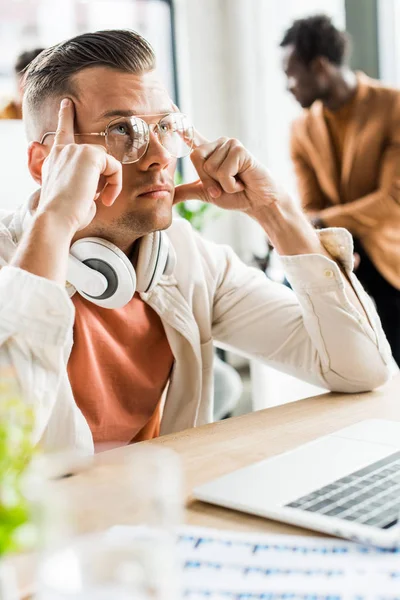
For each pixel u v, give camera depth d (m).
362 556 0.67
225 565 0.66
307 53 2.93
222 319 1.59
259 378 3.65
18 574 0.62
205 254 1.58
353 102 3.00
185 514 0.79
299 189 3.25
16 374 0.97
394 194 2.97
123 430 1.39
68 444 1.20
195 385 1.48
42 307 0.99
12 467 0.49
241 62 4.63
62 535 0.47
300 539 0.71
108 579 0.46
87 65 1.30
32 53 2.76
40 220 1.08
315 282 1.42
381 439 1.00
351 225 3.03
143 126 1.28
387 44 3.86
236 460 0.97
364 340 1.40
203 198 1.51
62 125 1.29
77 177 1.13
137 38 1.34
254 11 4.49
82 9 4.26
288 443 1.04
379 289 3.08
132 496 0.49
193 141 1.43
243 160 1.45
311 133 3.12
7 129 4.00
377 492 0.80
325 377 1.43
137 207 1.29
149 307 1.44
